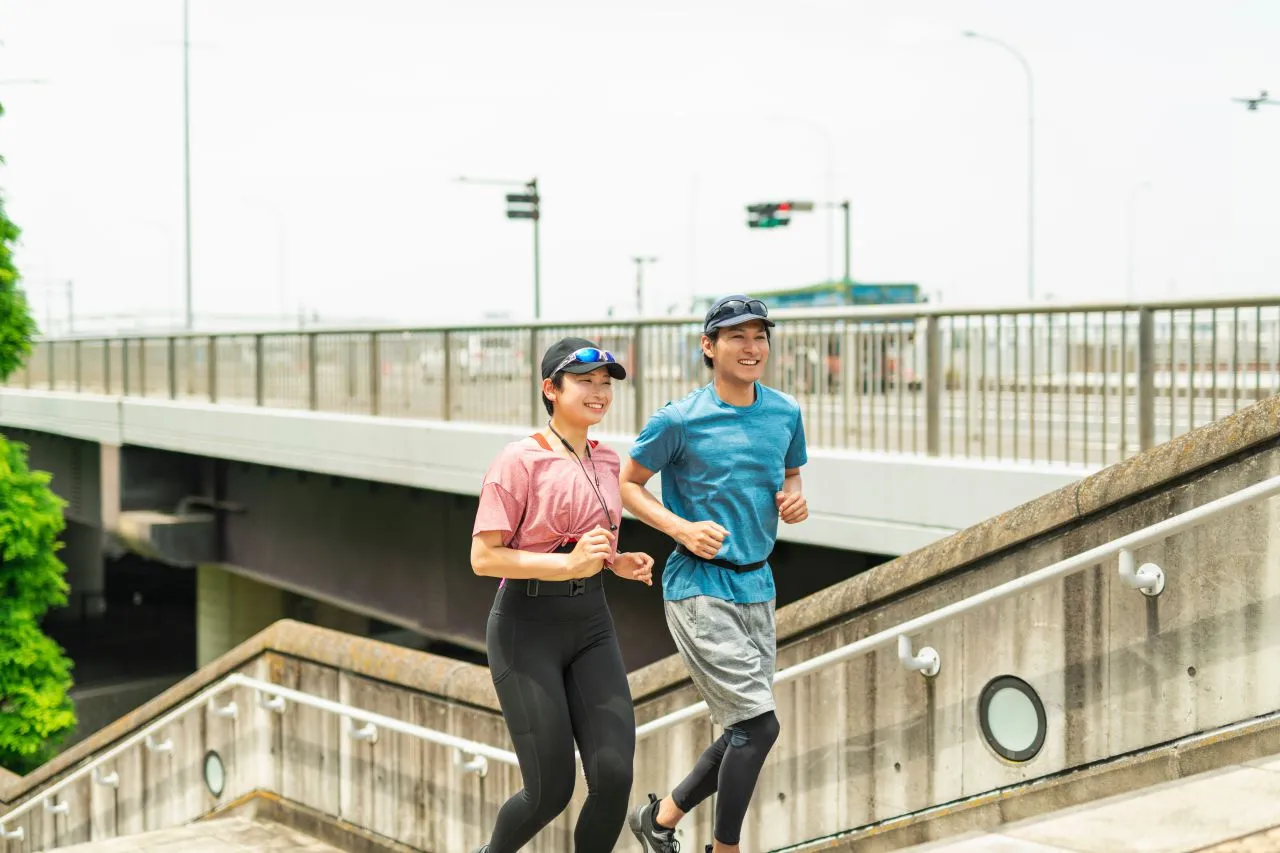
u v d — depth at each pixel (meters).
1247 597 3.83
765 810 5.22
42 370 25.88
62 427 23.25
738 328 3.62
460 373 12.82
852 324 8.51
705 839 5.32
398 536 16.55
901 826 4.63
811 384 8.92
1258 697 3.81
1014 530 4.30
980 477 7.40
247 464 20.16
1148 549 4.06
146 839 6.73
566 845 5.83
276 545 19.55
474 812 5.93
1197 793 3.69
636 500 3.69
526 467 3.51
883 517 8.12
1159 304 6.41
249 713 7.44
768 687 3.69
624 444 10.09
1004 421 7.45
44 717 15.92
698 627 3.67
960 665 4.50
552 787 3.55
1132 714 4.09
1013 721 4.38
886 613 4.71
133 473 21.03
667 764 5.40
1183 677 3.98
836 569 10.21
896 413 8.16
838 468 8.47
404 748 6.36
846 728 4.88
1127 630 4.10
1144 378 6.53
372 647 6.57
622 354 10.23
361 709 6.50
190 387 19.36
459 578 15.30
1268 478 3.69
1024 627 4.34
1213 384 6.15
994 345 7.47
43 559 16.55
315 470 15.35
